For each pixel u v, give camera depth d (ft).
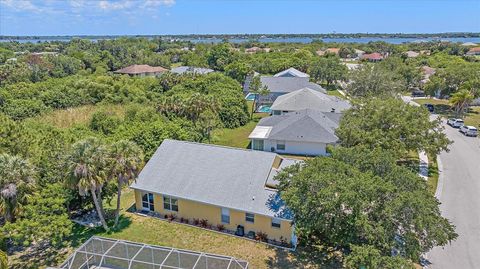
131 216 91.25
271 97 227.61
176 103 154.51
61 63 318.24
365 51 517.55
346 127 108.78
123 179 79.20
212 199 83.10
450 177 112.88
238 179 86.33
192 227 85.92
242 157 91.86
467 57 353.72
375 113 112.57
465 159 129.39
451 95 206.90
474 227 83.41
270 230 79.61
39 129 123.85
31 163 79.66
